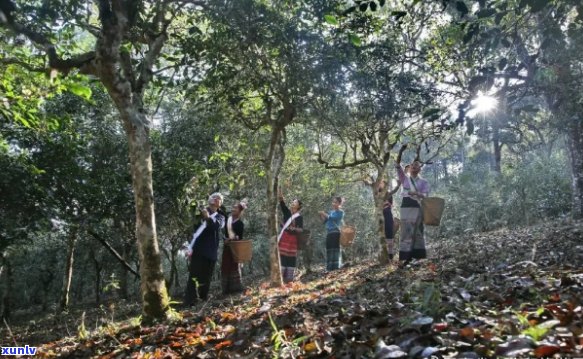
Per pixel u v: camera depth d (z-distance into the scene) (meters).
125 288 18.20
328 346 3.08
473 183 18.23
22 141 10.59
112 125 13.55
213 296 10.05
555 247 7.08
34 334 8.59
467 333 2.72
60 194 11.42
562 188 15.84
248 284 14.22
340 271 11.94
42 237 18.27
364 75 7.91
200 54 8.16
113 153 13.38
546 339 2.39
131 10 5.75
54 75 4.61
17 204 10.25
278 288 8.98
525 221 16.34
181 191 12.00
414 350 2.52
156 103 14.94
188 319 5.46
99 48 5.21
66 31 6.91
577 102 6.47
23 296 24.28
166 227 14.09
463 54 6.61
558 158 16.91
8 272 15.73
